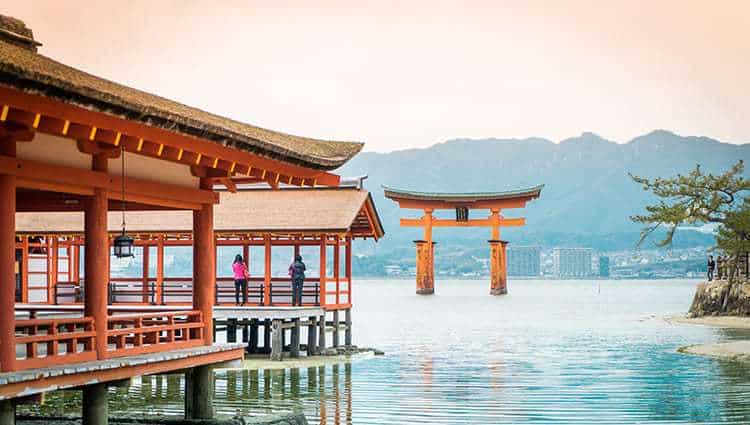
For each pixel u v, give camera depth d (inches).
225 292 1469.0
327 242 1486.2
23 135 555.2
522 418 940.0
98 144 627.5
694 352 1558.8
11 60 498.3
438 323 2674.7
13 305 556.7
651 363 1422.2
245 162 718.5
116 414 916.6
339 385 1170.0
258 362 1379.2
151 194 690.8
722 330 2129.7
